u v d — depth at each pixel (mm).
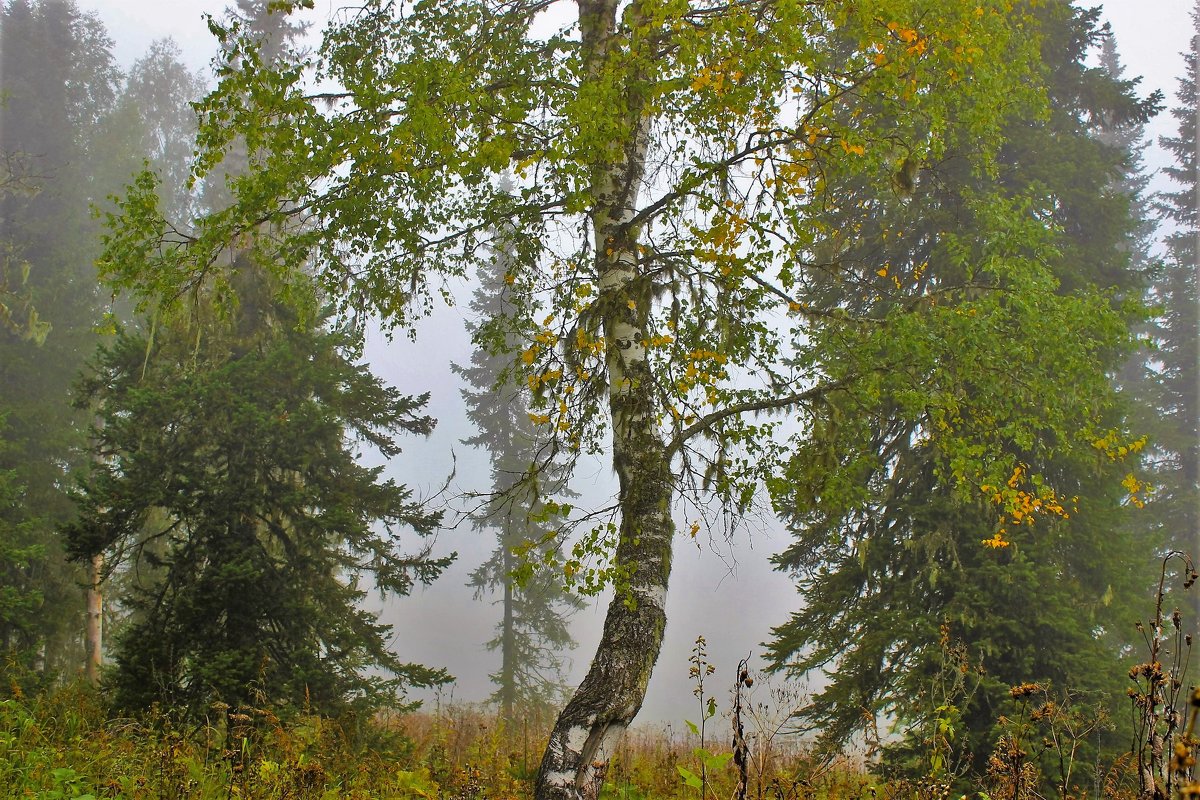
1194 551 23922
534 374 7246
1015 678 12391
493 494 7035
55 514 21250
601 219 7836
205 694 12703
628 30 7773
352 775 8422
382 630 15484
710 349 7480
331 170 7566
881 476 14141
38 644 17281
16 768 6652
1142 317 8055
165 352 15852
